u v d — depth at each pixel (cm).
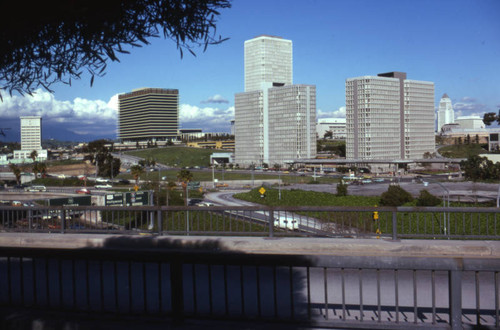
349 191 10931
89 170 16112
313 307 796
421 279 959
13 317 638
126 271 1047
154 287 923
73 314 641
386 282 941
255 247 1172
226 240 1183
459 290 548
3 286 937
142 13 478
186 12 472
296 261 566
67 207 1424
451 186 10112
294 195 9400
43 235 1308
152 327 611
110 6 459
